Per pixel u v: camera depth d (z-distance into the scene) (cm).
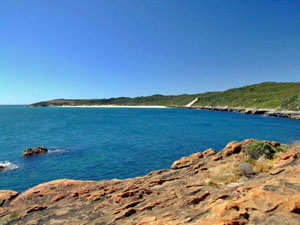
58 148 3397
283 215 479
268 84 17600
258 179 853
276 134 4531
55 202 990
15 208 965
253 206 535
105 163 2511
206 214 589
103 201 937
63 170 2269
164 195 909
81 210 859
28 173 2184
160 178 1227
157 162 2544
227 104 15612
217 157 1433
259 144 1309
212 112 13650
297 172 723
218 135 4578
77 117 10950
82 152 3098
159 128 5969
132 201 886
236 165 1136
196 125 6612
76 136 4625
